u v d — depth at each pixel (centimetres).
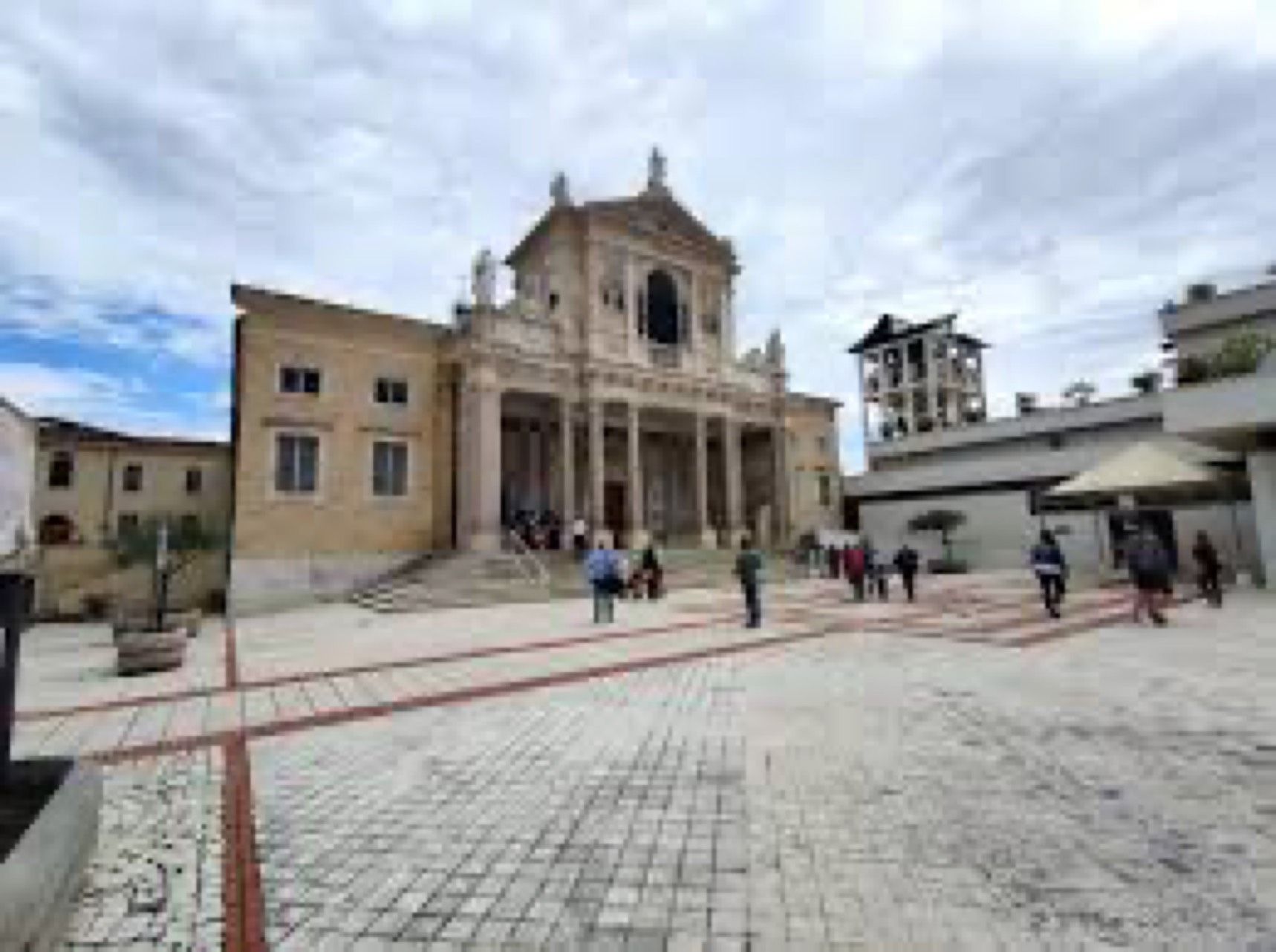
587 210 2955
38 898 272
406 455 2475
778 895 329
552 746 587
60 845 318
